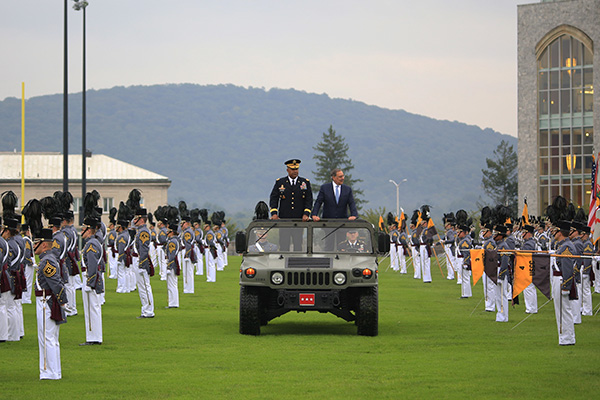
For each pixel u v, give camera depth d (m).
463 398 14.88
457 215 45.97
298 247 23.84
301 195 25.16
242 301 23.52
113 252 42.22
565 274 21.30
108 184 126.75
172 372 17.59
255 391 15.53
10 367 18.48
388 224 63.38
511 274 27.62
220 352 20.36
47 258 16.94
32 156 129.38
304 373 17.38
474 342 22.19
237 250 23.48
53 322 16.86
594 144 93.62
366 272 22.64
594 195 33.53
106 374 17.41
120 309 32.12
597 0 94.06
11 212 22.92
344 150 173.12
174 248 32.78
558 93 96.69
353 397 14.98
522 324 26.69
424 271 49.50
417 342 22.12
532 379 16.62
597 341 22.41
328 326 26.33
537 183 97.62
